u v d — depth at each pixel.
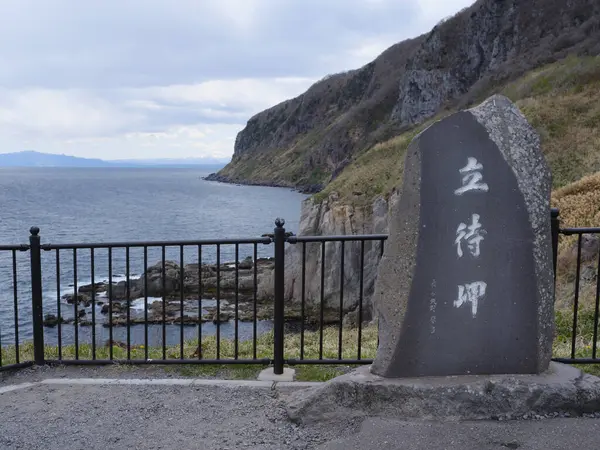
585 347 6.85
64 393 4.82
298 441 3.89
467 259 4.14
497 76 54.12
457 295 4.14
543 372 4.20
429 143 4.13
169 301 22.69
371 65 127.06
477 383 4.04
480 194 4.14
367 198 26.80
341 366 5.45
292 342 9.78
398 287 4.18
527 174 4.17
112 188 121.06
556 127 26.81
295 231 48.22
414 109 73.56
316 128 131.75
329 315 21.02
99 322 19.59
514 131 4.22
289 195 90.75
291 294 23.33
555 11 58.16
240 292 24.28
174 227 50.22
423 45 76.19
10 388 4.94
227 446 3.85
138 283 24.28
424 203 4.12
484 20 65.94
